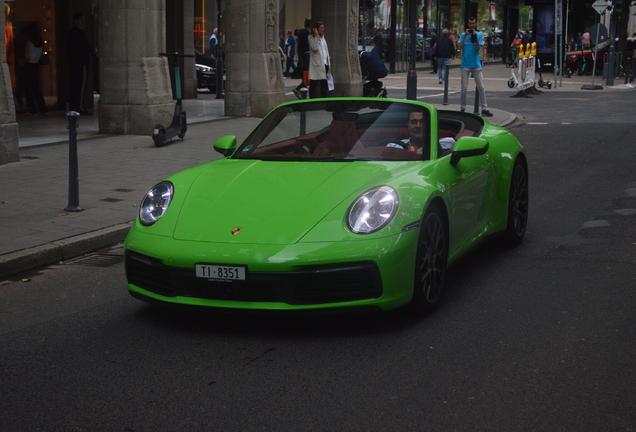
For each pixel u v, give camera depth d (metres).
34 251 6.00
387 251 4.12
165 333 4.39
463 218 5.14
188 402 3.44
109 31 12.90
